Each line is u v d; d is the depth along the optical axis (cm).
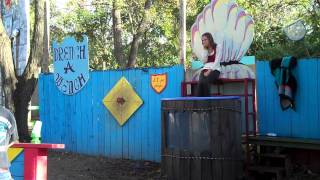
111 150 1223
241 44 963
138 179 973
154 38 3048
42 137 1369
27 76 1362
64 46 1314
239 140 833
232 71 981
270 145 912
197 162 797
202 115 798
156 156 1134
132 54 2394
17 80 1355
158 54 3058
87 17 2897
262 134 979
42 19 1391
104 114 1237
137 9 2536
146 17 2388
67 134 1318
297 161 935
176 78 1088
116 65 2617
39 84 1379
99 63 2991
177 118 815
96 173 1039
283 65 947
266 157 938
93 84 1259
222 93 1023
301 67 945
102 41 2964
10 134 562
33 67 1370
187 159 804
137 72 1167
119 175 1015
